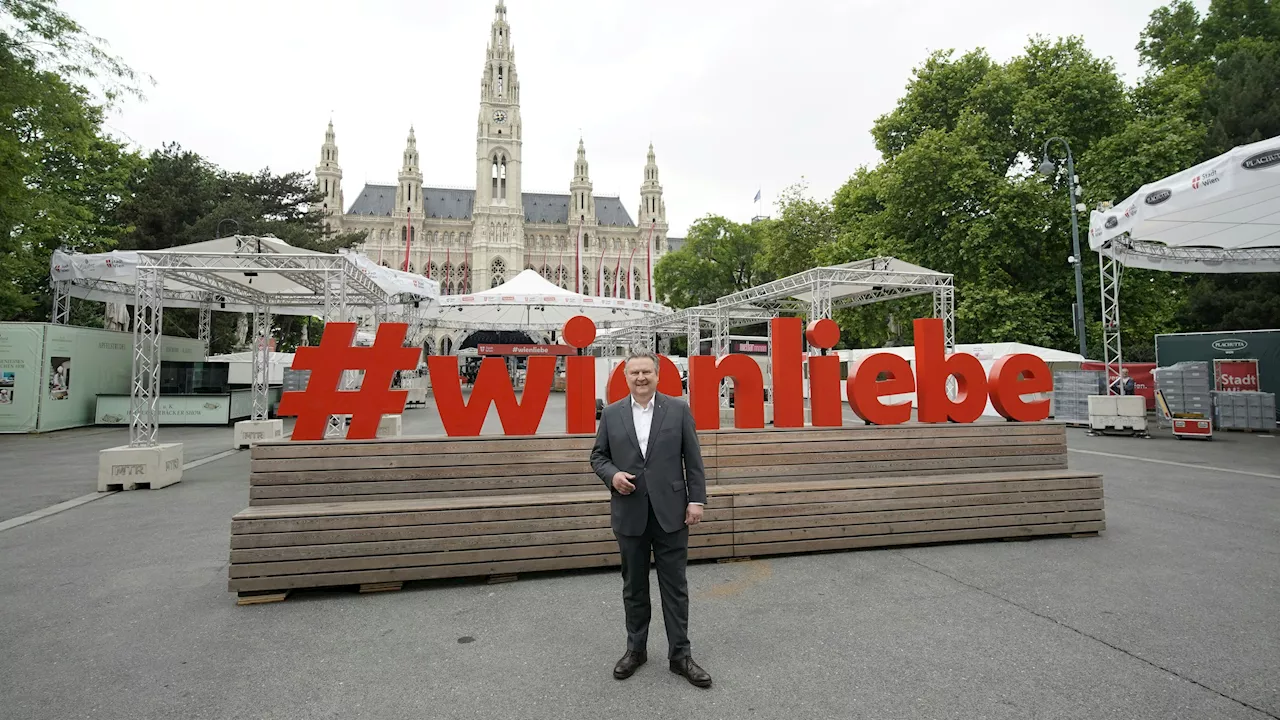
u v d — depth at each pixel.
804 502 5.41
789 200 37.09
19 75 11.66
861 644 3.66
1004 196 20.23
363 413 5.21
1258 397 15.64
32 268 20.08
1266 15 25.22
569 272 110.75
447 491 5.14
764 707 2.97
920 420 6.34
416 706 3.01
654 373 3.45
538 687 3.19
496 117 102.56
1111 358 22.52
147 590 4.71
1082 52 22.06
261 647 3.70
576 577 4.93
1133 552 5.50
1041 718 2.85
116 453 8.68
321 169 103.12
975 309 20.53
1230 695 3.04
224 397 18.16
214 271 10.80
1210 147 20.50
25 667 3.45
